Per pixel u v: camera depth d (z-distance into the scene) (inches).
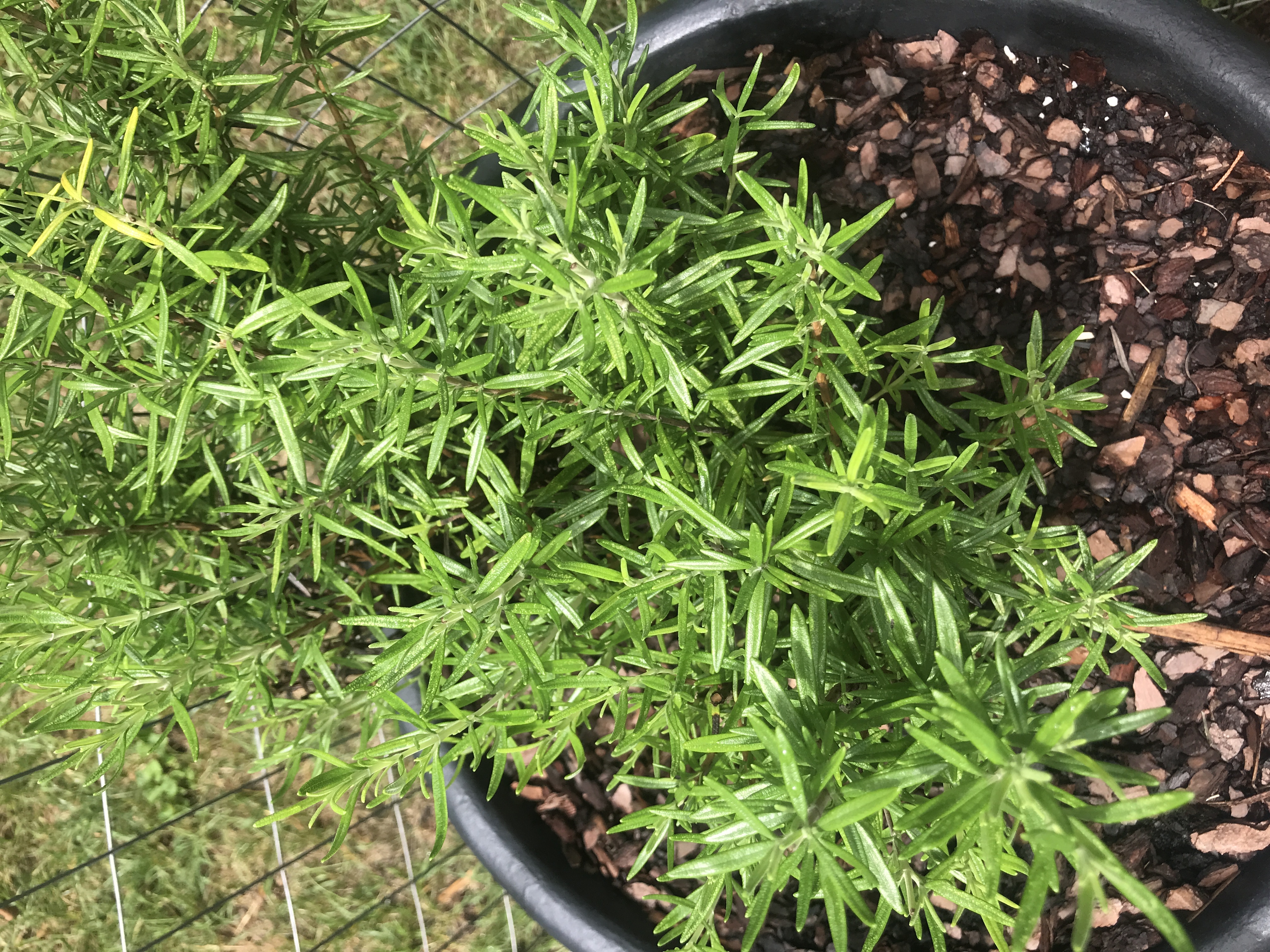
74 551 13.3
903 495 9.7
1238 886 16.1
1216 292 17.2
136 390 11.9
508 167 15.1
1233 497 16.9
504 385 11.8
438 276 11.8
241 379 11.3
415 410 12.2
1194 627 16.6
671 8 17.8
